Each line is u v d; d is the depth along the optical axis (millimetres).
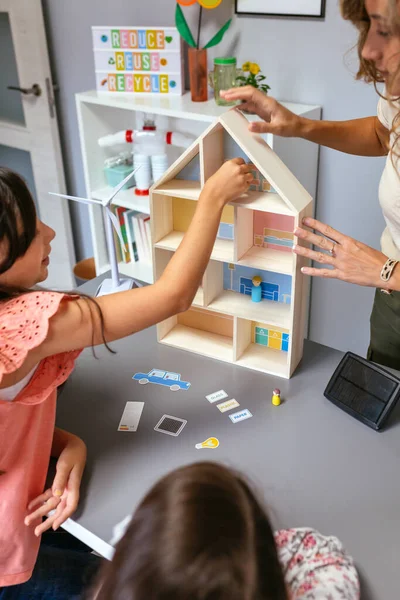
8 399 908
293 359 1285
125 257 2518
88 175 2410
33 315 869
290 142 1891
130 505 1005
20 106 2756
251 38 2064
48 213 2846
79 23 2480
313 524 955
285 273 1203
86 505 1009
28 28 2416
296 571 800
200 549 560
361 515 969
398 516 968
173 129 2422
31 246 933
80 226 3008
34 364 896
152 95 2207
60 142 2836
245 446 1109
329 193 2133
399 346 1485
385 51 1032
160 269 1381
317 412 1189
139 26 2311
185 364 1347
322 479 1035
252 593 545
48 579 1095
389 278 1146
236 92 1320
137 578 561
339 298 2260
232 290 1395
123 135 2287
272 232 1284
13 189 876
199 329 1465
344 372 1209
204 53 2025
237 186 1103
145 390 1266
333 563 814
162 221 1339
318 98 2012
